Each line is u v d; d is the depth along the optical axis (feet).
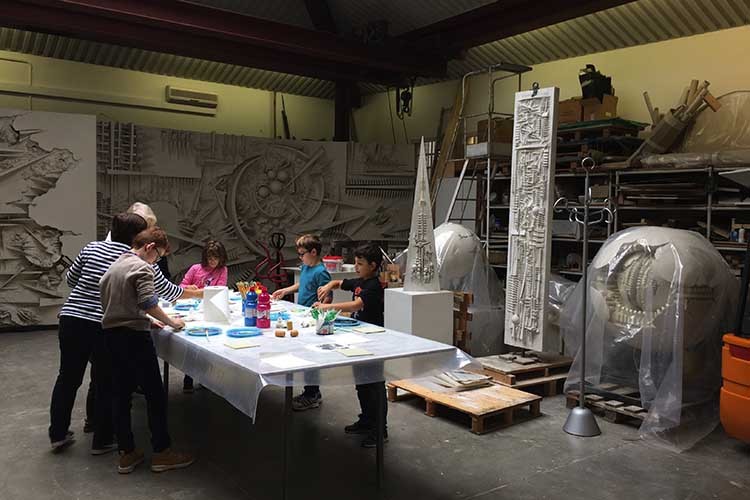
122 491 10.54
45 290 24.40
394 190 32.91
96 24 23.86
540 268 15.96
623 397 14.71
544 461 11.98
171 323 11.28
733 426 12.34
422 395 14.60
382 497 10.37
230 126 35.04
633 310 14.06
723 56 21.07
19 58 28.91
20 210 23.82
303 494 10.46
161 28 25.44
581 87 24.70
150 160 28.12
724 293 13.88
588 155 21.57
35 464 11.59
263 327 11.76
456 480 11.09
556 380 16.29
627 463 11.96
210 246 16.29
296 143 31.40
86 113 30.78
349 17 30.71
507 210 25.99
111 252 11.93
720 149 19.53
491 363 16.46
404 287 16.53
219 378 9.41
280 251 29.58
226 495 10.42
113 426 12.26
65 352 11.80
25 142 23.81
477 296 19.47
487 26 25.53
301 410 14.85
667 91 22.68
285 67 29.68
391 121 35.40
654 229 14.55
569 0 21.99
